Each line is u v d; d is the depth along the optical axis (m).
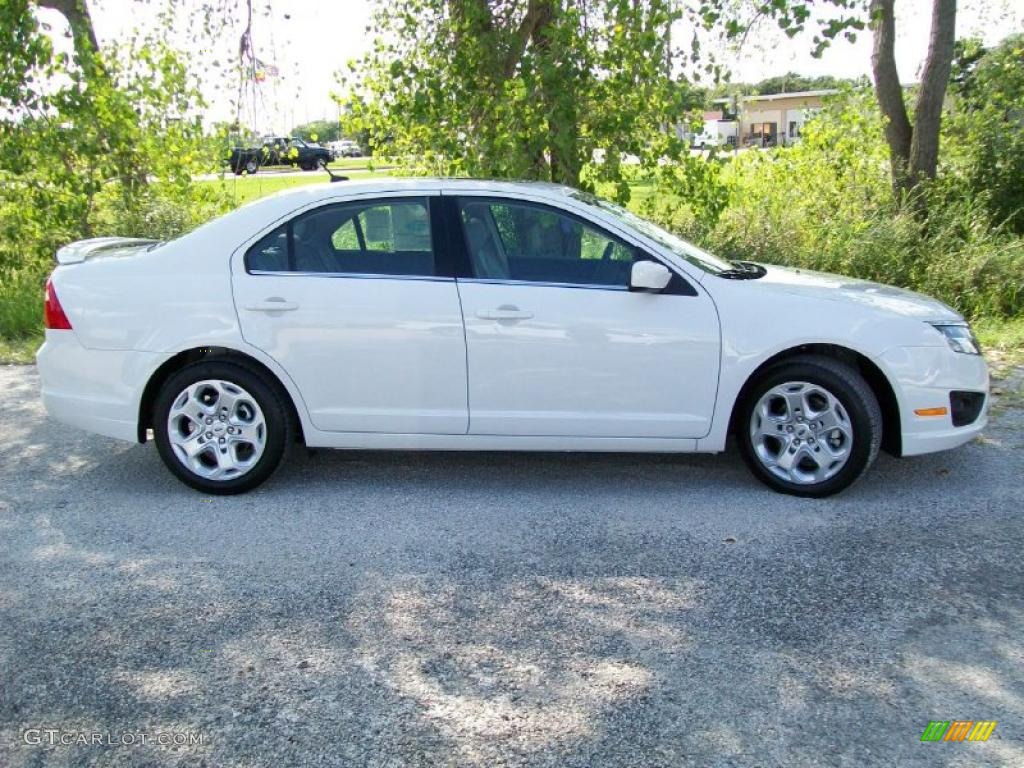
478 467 5.38
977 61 13.19
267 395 4.81
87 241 5.60
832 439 4.73
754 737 2.87
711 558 4.14
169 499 4.91
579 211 4.77
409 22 9.16
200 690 3.14
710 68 8.38
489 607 3.71
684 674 3.22
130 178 10.67
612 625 3.56
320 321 4.71
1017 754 2.79
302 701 3.08
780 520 4.55
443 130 8.87
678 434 4.77
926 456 5.46
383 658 3.34
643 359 4.67
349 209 4.81
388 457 5.56
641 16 7.97
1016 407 6.39
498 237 4.78
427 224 4.78
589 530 4.46
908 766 2.73
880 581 3.89
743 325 4.65
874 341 4.60
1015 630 3.50
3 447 5.83
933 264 9.26
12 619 3.62
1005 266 9.10
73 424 4.93
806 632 3.49
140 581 3.95
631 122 8.28
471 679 3.20
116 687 3.16
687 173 9.05
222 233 4.84
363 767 2.75
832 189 11.30
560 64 8.04
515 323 4.66
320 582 3.94
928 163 10.86
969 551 4.17
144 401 4.90
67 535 4.45
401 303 4.69
